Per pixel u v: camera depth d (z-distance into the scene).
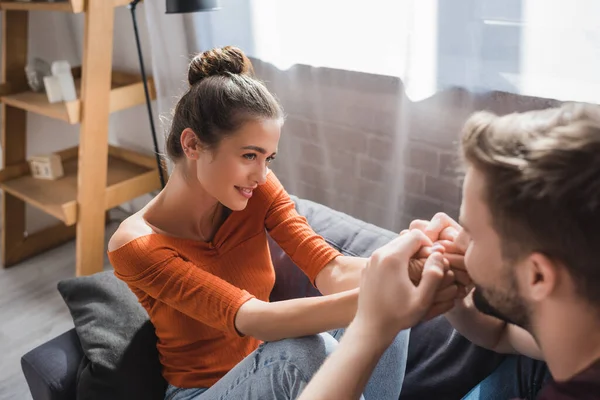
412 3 1.50
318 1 1.73
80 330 1.35
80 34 2.76
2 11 2.49
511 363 1.14
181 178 1.14
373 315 0.76
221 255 1.21
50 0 2.21
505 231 0.60
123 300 1.39
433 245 0.83
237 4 1.95
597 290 0.57
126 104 2.31
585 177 0.54
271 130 1.07
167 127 1.25
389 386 1.14
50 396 1.27
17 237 2.65
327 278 1.18
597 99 1.32
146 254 1.09
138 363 1.28
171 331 1.21
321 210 1.60
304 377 0.93
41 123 2.74
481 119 0.64
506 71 1.43
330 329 0.96
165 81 2.30
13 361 2.04
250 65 1.14
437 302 0.80
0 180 2.53
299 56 1.86
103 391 1.24
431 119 1.65
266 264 1.30
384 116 1.79
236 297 1.04
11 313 2.31
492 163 0.59
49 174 2.54
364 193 1.97
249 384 0.98
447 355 1.26
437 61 1.53
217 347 1.21
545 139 0.57
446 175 1.69
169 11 1.72
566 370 0.63
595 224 0.54
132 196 2.45
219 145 1.05
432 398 1.27
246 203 1.14
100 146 2.22
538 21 1.34
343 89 1.86
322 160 2.05
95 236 2.34
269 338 1.00
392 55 1.64
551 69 1.36
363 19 1.66
